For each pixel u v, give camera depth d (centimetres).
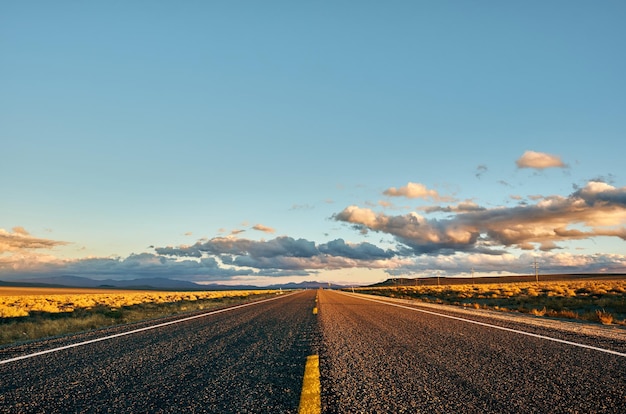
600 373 506
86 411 365
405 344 765
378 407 367
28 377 504
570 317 1670
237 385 457
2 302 3728
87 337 920
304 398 394
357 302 2836
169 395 416
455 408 365
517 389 431
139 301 3947
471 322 1206
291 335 944
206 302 3556
